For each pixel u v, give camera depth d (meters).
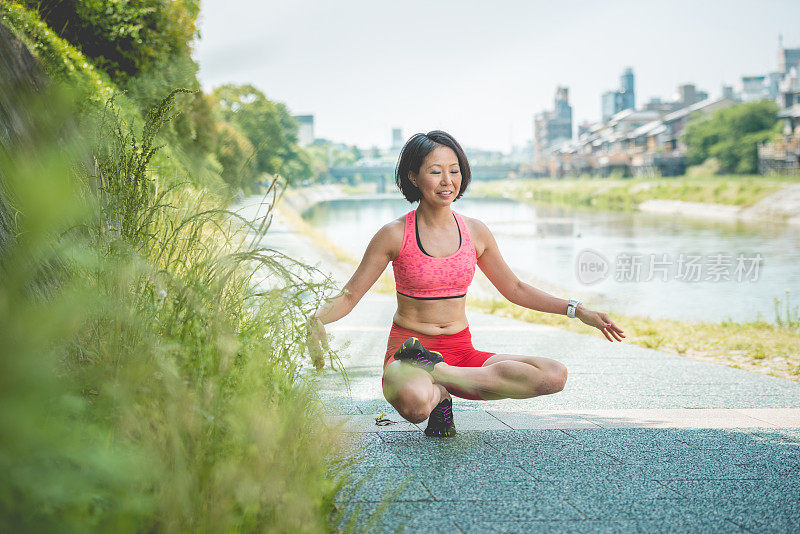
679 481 2.51
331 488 2.09
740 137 82.75
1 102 2.04
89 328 1.74
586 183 106.12
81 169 2.18
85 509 1.39
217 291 2.12
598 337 7.23
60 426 1.28
